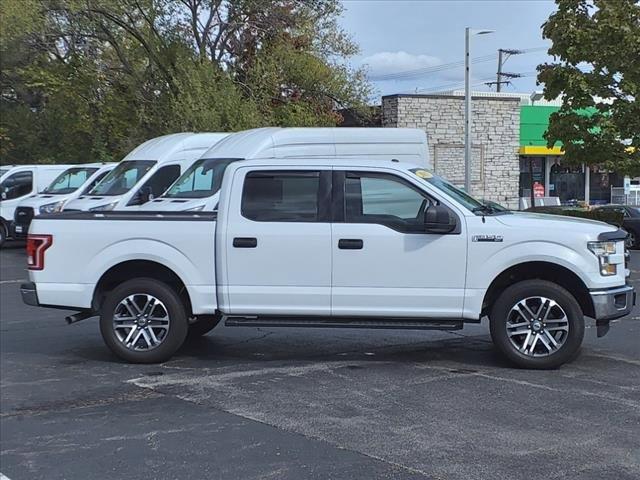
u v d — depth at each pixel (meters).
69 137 29.27
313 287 7.33
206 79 22.75
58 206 16.83
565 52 18.64
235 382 6.91
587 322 9.77
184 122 22.31
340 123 28.56
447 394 6.38
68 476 4.73
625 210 20.89
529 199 31.00
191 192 12.23
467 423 5.59
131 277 7.86
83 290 7.60
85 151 28.89
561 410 5.87
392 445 5.14
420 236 7.19
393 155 13.70
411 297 7.23
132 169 14.84
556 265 7.13
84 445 5.29
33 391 6.70
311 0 25.88
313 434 5.40
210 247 7.45
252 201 7.46
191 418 5.84
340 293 7.29
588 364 7.40
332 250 7.27
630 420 5.61
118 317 7.68
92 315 7.92
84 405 6.25
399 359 7.78
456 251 7.16
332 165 7.43
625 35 17.55
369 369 7.34
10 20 24.64
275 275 7.37
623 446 5.05
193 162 13.58
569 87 18.64
